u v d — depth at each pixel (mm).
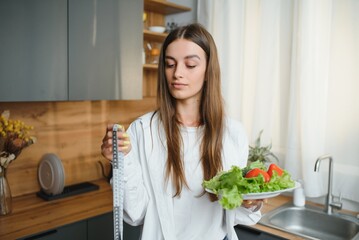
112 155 825
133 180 913
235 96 2139
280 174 897
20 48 1437
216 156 1014
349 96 1764
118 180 810
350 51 1744
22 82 1453
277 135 2051
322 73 1785
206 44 977
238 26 2107
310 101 1795
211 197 989
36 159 1930
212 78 1018
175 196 983
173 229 965
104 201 1818
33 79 1488
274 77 2006
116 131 817
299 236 1449
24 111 1855
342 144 1802
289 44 1960
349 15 1734
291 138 1895
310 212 1790
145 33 2178
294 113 1878
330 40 1795
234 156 1061
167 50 963
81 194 1933
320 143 1820
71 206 1733
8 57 1402
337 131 1814
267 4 1967
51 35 1537
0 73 1384
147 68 2326
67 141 2064
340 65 1780
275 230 1519
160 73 1023
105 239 1661
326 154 1830
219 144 1031
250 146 2014
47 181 1867
